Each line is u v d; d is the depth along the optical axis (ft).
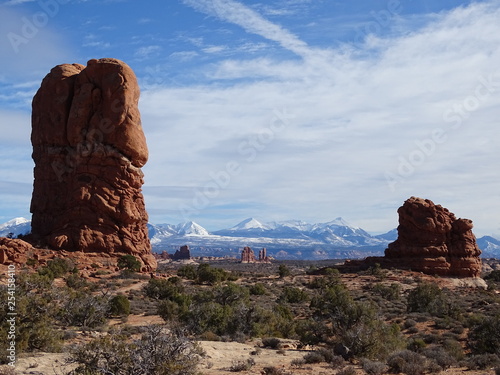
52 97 248.11
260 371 60.29
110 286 179.01
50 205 240.12
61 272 188.85
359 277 256.73
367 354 74.18
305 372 60.95
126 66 244.83
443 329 118.42
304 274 297.74
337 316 93.86
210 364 62.75
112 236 230.07
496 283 283.59
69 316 93.81
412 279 248.93
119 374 38.73
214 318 101.86
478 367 68.59
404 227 291.38
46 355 57.98
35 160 253.24
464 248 277.64
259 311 106.73
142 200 247.29
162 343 40.09
